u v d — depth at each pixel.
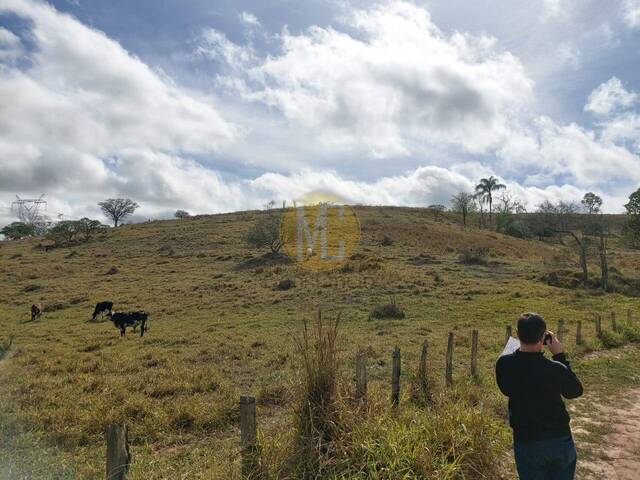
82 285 36.91
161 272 40.88
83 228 65.38
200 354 14.59
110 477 3.88
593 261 41.66
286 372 11.38
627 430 7.45
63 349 16.83
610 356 13.12
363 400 5.93
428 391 8.41
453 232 61.00
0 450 6.48
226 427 7.84
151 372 11.94
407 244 50.91
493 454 5.50
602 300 26.22
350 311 23.14
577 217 92.81
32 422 7.65
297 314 23.17
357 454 4.92
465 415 5.82
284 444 5.03
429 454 4.94
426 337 16.52
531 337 3.56
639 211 46.59
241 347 15.35
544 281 32.06
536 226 77.12
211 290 31.56
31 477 5.69
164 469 5.91
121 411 8.26
